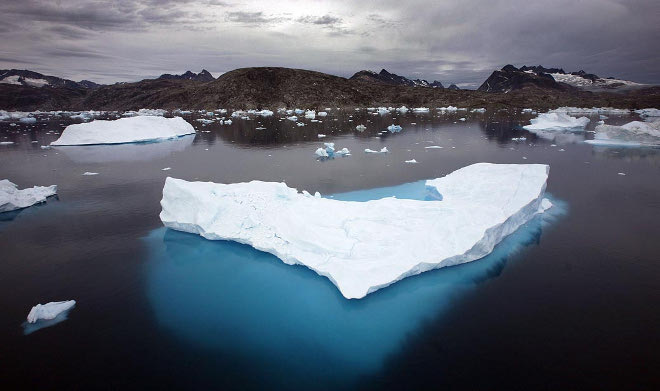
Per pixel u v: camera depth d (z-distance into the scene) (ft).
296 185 75.82
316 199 55.06
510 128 173.37
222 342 32.01
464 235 44.19
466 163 95.14
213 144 135.85
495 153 108.68
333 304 37.06
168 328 33.88
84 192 73.77
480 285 39.73
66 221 58.75
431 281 40.29
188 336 32.78
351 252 41.60
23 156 113.70
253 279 41.83
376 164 95.30
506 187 55.98
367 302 37.06
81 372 28.58
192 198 53.21
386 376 28.04
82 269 44.21
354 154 110.32
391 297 37.73
